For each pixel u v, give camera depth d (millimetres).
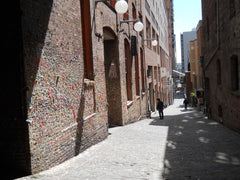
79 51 7184
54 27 5734
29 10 4789
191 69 39219
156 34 33812
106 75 12516
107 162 5859
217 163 5816
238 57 9883
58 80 5812
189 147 7754
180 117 19828
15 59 4586
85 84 7473
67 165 5586
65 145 6008
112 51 12328
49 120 5332
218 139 9219
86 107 7551
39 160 4926
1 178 4543
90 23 8227
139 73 18578
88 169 5250
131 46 15570
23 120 4621
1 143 4730
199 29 28766
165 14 50938
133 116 15539
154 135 10352
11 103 4645
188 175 4871
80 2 7898
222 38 12625
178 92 98375
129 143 8391
